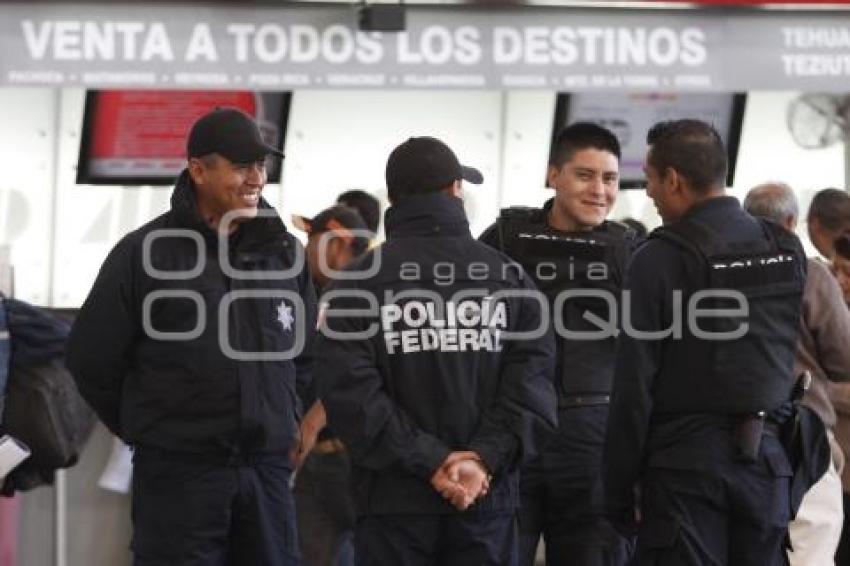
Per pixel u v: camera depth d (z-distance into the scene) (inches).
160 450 400.2
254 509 405.7
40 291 558.6
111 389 408.8
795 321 397.1
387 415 363.9
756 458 389.1
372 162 577.9
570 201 450.3
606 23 493.0
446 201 377.7
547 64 490.9
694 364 389.1
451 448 369.7
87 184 560.7
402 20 482.0
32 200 557.6
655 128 406.0
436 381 370.0
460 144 581.0
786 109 594.2
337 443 513.0
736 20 497.7
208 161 400.5
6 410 475.5
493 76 488.4
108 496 569.3
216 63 481.1
